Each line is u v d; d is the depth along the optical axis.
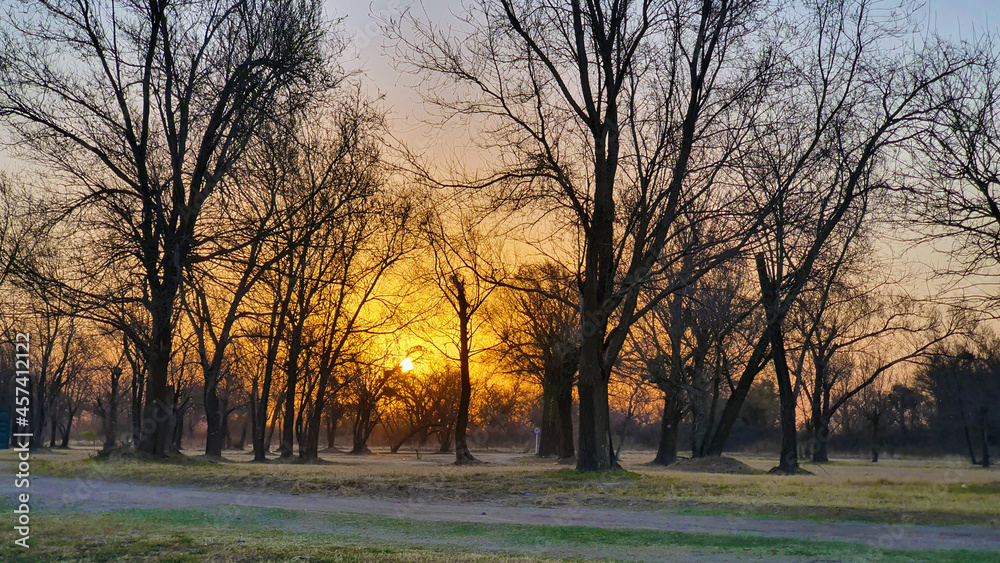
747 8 19.91
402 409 82.06
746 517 13.73
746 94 20.09
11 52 22.77
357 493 16.89
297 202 28.44
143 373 35.44
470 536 11.70
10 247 24.09
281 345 40.59
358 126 29.73
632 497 16.03
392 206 33.81
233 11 23.91
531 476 20.00
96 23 23.23
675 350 35.59
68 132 23.42
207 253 24.66
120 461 23.30
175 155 23.86
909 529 12.31
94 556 9.48
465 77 20.92
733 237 19.69
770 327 28.47
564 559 9.82
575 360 41.16
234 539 10.85
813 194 20.75
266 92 24.11
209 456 38.53
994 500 15.30
